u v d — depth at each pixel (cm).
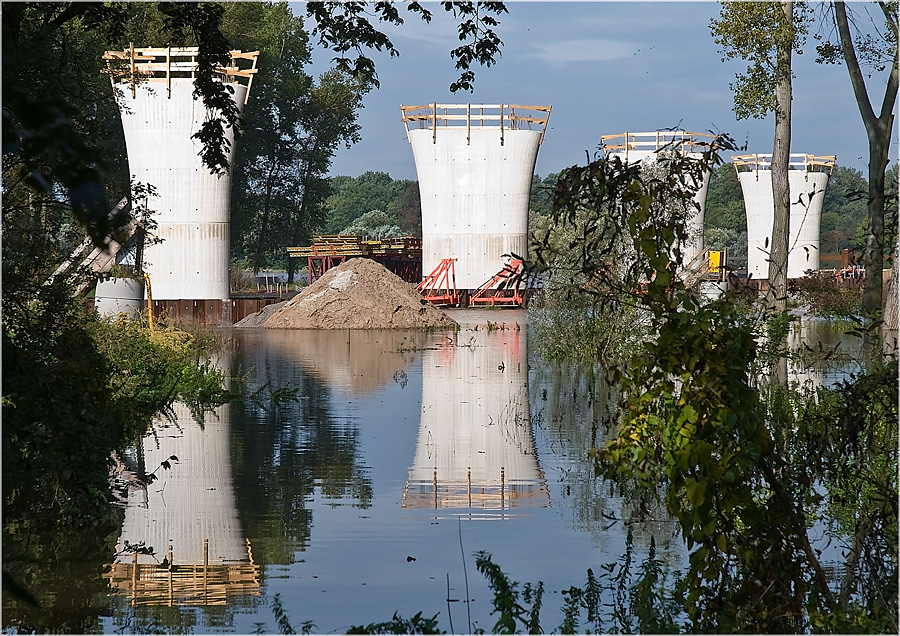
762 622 1600
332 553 2216
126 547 2273
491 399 5175
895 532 1942
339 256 17500
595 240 1698
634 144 12625
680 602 1806
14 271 2891
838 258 17700
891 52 5441
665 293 1653
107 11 3366
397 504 2711
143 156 11669
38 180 785
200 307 11950
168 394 5009
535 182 16888
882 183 5478
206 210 11819
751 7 5744
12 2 2784
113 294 7394
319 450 3616
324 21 3716
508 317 14175
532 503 2731
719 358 1565
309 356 7950
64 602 1872
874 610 1717
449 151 16688
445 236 16862
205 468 3250
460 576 2030
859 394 1914
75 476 2489
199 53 3347
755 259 17825
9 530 2428
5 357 2223
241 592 1928
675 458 1557
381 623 1634
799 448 2494
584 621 1727
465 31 3850
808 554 1642
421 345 9125
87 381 2698
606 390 5453
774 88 6041
